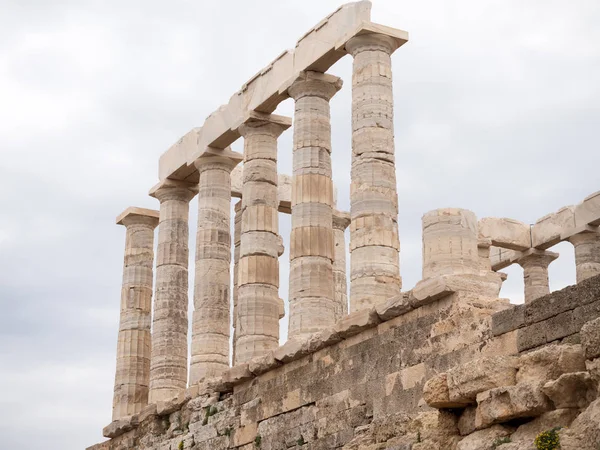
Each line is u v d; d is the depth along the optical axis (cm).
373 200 3105
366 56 3234
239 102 3825
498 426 1962
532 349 2198
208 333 3850
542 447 1808
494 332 2345
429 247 2748
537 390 1898
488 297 2580
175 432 3744
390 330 2759
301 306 3275
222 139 3950
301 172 3425
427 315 2642
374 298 3009
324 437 2912
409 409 2623
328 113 3522
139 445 3962
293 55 3544
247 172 3731
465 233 2731
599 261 4369
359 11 3281
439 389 2097
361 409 2792
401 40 3275
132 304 4412
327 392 2953
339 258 4681
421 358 2620
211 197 4006
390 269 3055
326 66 3456
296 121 3488
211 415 3509
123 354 4347
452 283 2569
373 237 3070
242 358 3506
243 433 3312
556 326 2136
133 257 4488
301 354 3081
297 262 3338
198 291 3916
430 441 2128
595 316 2039
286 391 3144
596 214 4319
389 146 3173
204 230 3975
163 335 4122
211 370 3800
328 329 2961
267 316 3562
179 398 3744
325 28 3403
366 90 3200
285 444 3086
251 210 3675
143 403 4291
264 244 3650
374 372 2780
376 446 2475
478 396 2003
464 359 2459
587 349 1848
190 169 4200
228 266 3978
